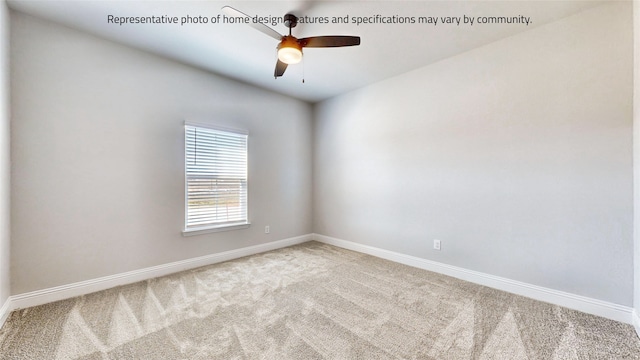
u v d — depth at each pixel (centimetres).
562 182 236
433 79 322
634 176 204
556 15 231
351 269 329
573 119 230
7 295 216
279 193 434
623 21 209
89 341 184
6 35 214
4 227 211
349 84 393
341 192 438
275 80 378
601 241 218
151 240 299
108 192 271
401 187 355
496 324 207
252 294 258
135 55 288
